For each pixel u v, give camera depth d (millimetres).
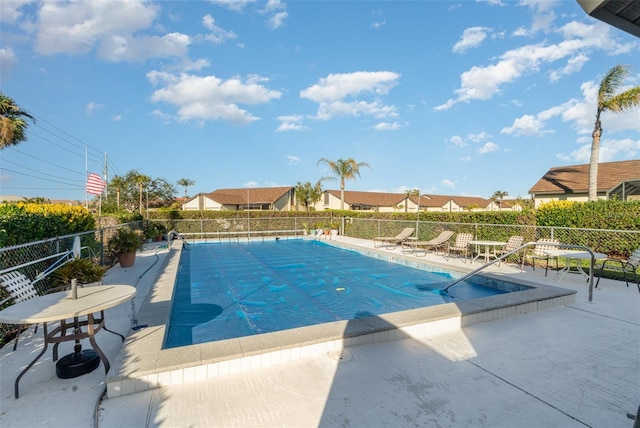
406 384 3055
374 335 3982
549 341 4035
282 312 6430
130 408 2697
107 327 4559
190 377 3139
